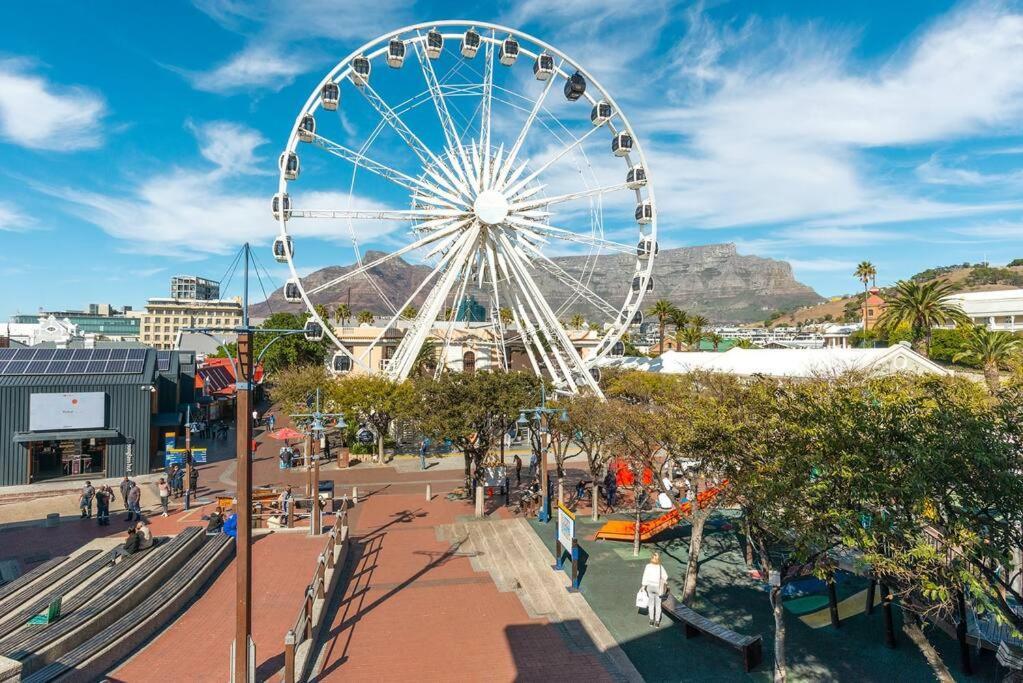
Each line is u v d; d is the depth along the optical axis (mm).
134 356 42188
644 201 51844
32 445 38594
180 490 36594
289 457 44438
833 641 18109
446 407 31516
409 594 21641
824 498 12711
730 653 17469
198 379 63531
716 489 19516
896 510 11820
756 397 17609
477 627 19031
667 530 28484
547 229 52000
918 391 16531
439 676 16047
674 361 67562
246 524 14602
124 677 15164
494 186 52469
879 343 93438
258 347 90812
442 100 49969
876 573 12914
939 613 16750
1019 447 11938
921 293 62188
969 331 56469
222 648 16922
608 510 32656
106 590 18812
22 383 38344
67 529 29062
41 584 19500
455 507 33406
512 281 55812
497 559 25328
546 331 53625
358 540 27844
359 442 49094
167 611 18750
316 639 17953
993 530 11188
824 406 14156
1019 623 11211
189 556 23125
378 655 17156
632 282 52500
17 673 12078
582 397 32531
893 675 16172
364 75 45594
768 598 21125
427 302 53438
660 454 29141
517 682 15820
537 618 19688
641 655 17359
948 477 11133
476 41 47188
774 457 14094
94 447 40750
